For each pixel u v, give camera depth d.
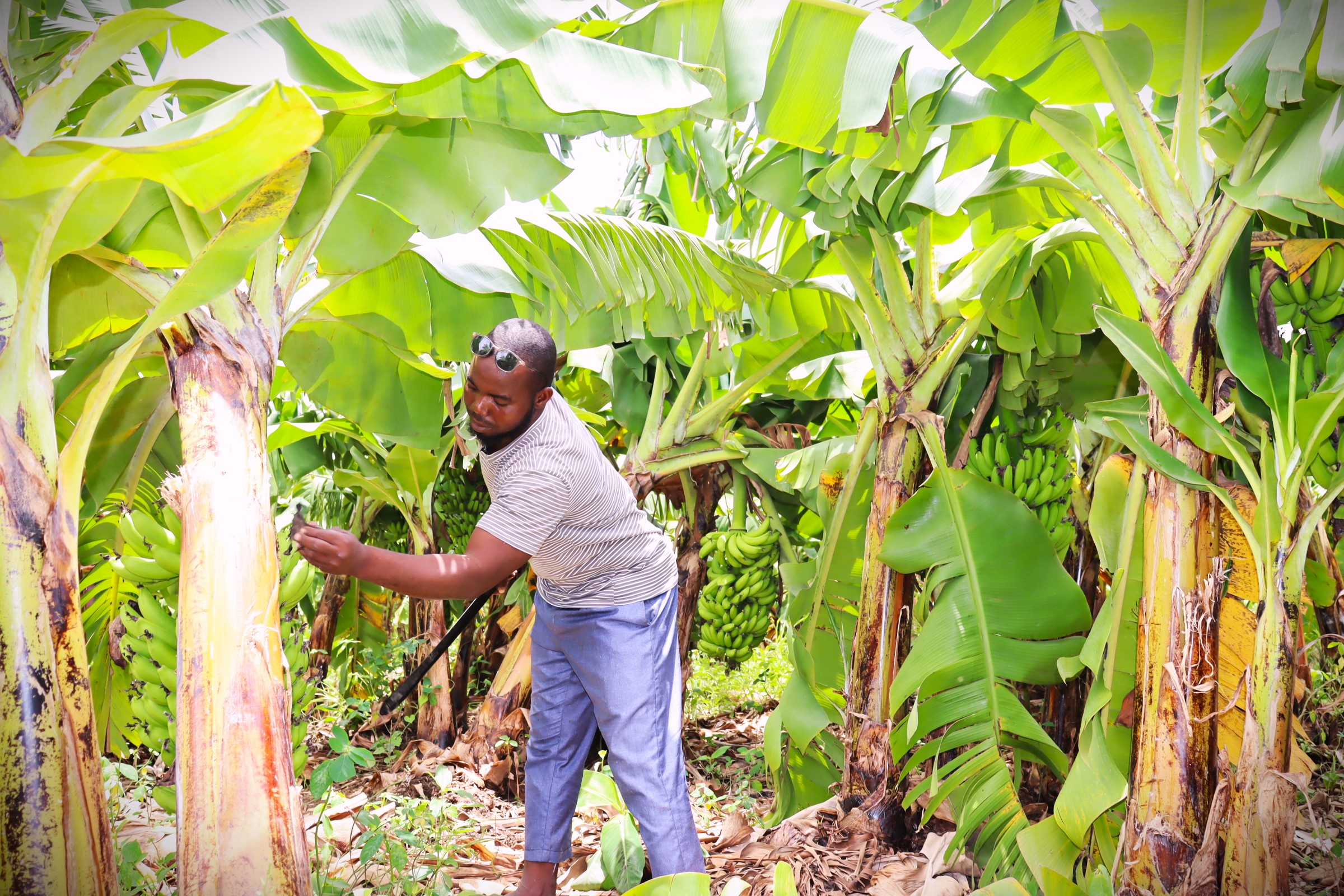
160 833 2.68
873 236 3.03
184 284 1.51
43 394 1.49
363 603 5.26
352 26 1.45
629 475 4.09
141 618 2.12
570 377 4.76
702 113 2.20
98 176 1.39
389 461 4.36
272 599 1.65
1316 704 3.56
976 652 2.81
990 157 2.49
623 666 2.24
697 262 3.08
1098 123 2.88
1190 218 2.23
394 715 4.48
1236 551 2.29
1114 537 2.67
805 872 2.74
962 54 2.04
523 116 2.01
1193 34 2.04
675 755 2.28
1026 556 2.87
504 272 2.77
